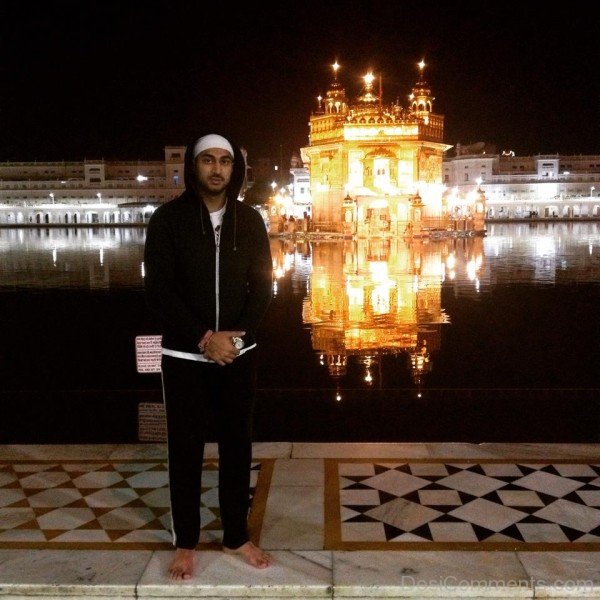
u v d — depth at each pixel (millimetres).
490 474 3834
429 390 5707
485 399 5441
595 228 45125
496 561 2865
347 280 14445
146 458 4199
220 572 2795
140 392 5910
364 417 5012
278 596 2699
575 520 3262
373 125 37812
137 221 72062
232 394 2803
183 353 2750
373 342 7691
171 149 70875
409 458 4090
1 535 3166
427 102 39562
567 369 6371
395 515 3324
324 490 3633
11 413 5320
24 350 7668
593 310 9977
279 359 6867
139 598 2707
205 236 2707
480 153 67812
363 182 38312
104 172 72062
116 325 9180
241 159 2783
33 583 2725
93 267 18109
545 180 67188
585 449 4215
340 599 2686
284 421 4934
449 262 19031
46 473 3959
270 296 2859
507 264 18125
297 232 39594
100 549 3018
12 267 18312
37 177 74125
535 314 9625
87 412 5332
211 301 2740
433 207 40094
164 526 3254
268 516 3324
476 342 7660
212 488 3699
